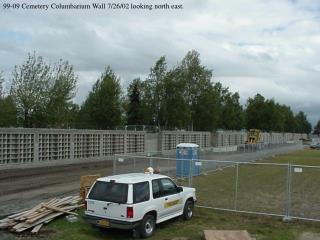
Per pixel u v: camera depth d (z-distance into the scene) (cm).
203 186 2211
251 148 5303
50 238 1180
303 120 17100
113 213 1173
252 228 1342
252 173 2967
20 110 3666
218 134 6481
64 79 3922
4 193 1891
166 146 4984
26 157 2872
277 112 9362
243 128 9162
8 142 2720
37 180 2325
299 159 4816
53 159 3130
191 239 1205
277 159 4784
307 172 3238
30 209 1477
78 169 2928
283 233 1288
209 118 6331
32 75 3697
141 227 1191
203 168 3014
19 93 3644
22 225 1246
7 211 1504
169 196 1313
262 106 9175
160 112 5462
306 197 1994
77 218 1385
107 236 1215
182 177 2417
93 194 1214
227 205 1708
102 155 3719
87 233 1238
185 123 5641
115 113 4862
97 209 1196
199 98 6297
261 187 2269
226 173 2877
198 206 1633
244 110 9356
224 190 2098
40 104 3712
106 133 3784
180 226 1344
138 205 1178
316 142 8262
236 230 1273
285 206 1709
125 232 1255
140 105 5747
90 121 4969
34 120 3709
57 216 1380
